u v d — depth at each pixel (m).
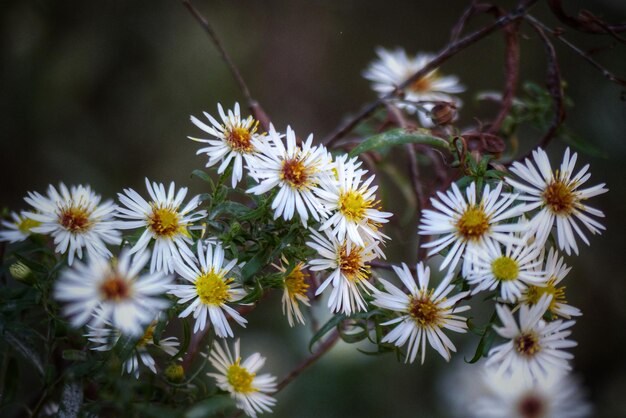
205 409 0.32
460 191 0.34
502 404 0.44
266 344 0.50
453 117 0.37
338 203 0.33
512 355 0.33
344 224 0.33
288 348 0.51
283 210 0.33
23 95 0.50
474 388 0.50
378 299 0.33
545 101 0.40
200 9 0.58
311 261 0.33
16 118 0.50
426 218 0.34
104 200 0.51
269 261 0.33
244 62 0.59
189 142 0.55
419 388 0.52
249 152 0.34
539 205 0.34
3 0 0.49
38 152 0.50
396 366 0.52
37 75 0.51
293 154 0.33
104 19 0.53
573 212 0.34
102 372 0.32
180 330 0.47
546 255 0.36
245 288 0.33
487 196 0.33
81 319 0.30
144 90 0.55
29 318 0.34
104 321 0.32
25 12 0.50
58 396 0.35
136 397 0.34
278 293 0.52
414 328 0.33
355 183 0.34
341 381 0.51
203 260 0.33
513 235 0.34
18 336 0.34
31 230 0.34
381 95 0.45
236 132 0.34
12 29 0.50
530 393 0.44
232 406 0.34
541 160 0.34
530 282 0.33
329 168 0.33
